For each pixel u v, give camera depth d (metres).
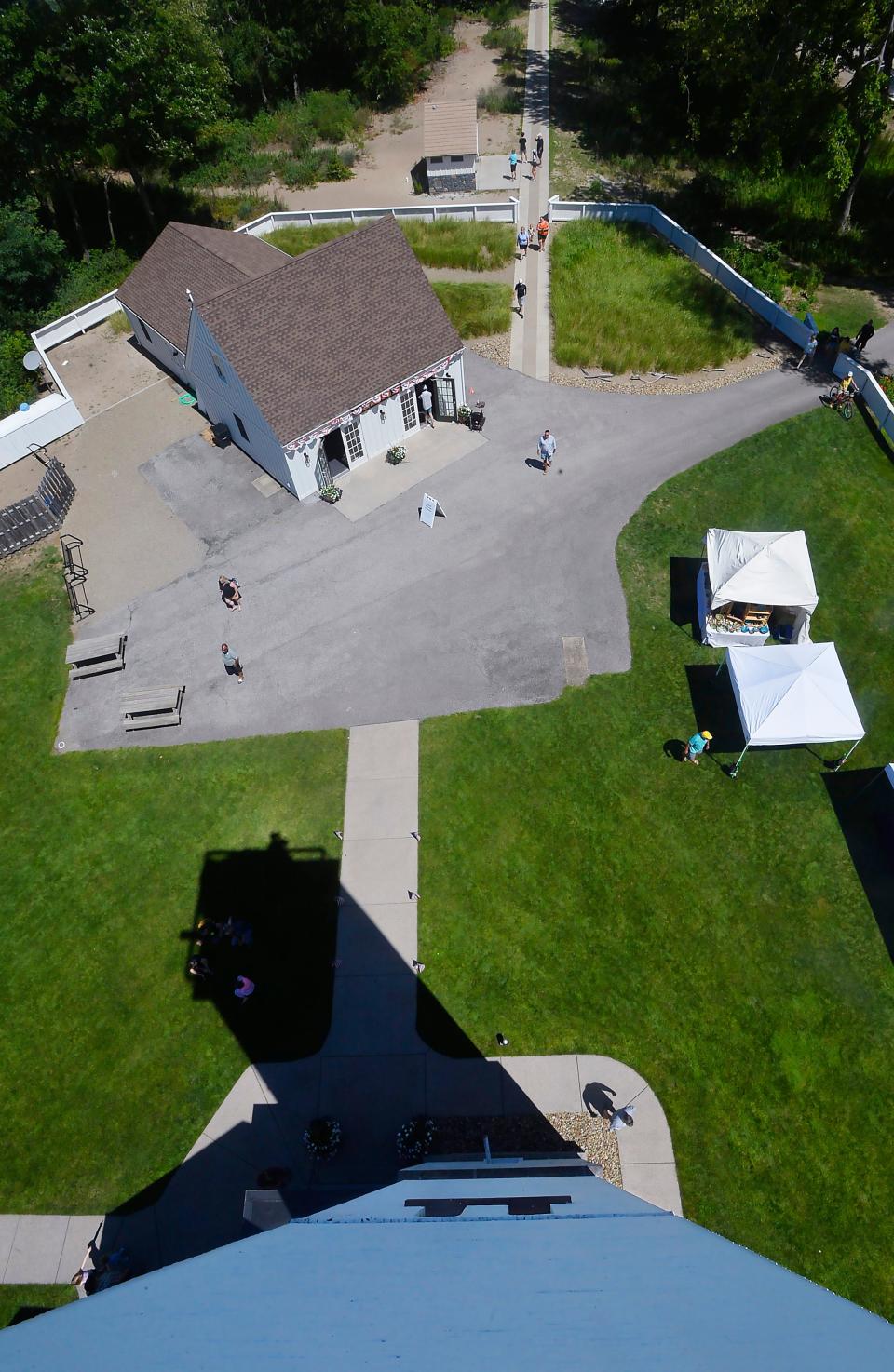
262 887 19.61
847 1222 15.17
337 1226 7.30
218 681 23.20
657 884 19.12
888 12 29.20
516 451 28.41
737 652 20.64
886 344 31.77
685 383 30.64
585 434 28.89
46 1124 16.84
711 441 28.36
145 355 34.06
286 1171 15.71
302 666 23.31
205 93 35.91
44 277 36.06
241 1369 5.11
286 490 27.88
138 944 19.00
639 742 21.41
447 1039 17.33
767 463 27.56
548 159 43.00
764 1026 17.27
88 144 34.78
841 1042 17.02
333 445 28.55
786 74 32.69
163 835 20.61
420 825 20.25
